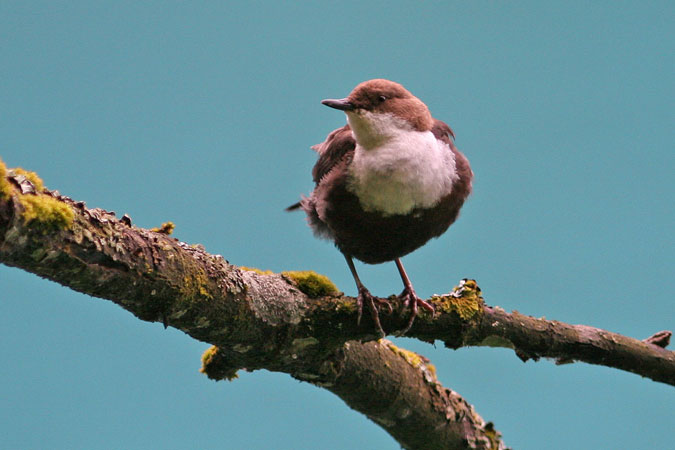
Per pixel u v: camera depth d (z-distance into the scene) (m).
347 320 7.70
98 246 5.80
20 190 5.40
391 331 8.21
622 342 8.84
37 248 5.47
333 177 9.48
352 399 9.12
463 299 8.41
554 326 8.66
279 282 7.54
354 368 8.73
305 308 7.55
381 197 9.24
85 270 5.82
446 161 9.49
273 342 7.47
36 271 5.71
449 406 9.60
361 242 9.66
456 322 8.31
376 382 8.95
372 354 8.91
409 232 9.51
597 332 8.84
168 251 6.41
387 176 9.19
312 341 7.73
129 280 6.12
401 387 9.16
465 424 9.80
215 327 6.93
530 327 8.56
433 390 9.49
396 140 9.34
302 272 7.86
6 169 5.40
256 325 7.20
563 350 8.70
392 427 9.59
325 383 8.46
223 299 6.84
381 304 8.08
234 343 7.24
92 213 5.86
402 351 9.41
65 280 5.88
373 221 9.39
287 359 7.72
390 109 9.42
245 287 7.06
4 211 5.18
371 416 9.52
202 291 6.64
